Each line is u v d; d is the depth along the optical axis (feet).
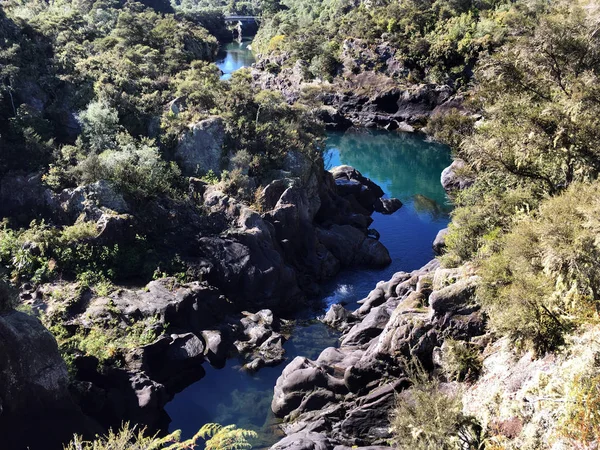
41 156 125.70
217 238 120.98
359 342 99.40
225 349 102.12
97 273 108.78
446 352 76.13
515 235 68.03
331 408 83.05
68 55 165.89
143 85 159.12
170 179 130.11
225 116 143.43
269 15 535.60
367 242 145.59
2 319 75.00
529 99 89.81
